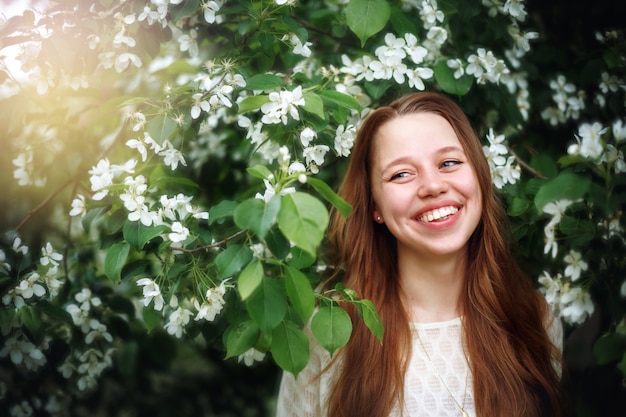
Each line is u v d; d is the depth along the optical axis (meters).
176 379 2.95
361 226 1.87
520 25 2.43
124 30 1.86
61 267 2.34
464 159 1.71
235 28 2.21
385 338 1.75
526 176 2.25
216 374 2.99
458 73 2.01
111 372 2.62
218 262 1.33
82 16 1.85
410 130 1.71
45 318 2.15
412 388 1.71
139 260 1.87
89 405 2.57
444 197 1.67
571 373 2.27
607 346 1.69
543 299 1.96
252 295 1.30
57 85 1.99
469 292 1.81
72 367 2.17
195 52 2.03
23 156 2.39
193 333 1.94
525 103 2.31
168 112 1.75
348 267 1.91
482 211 1.82
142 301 1.77
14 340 1.88
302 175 1.32
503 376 1.73
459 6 2.06
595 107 2.30
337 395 1.74
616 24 2.38
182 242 1.72
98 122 2.50
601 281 1.89
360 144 1.82
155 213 1.68
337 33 2.27
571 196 1.40
